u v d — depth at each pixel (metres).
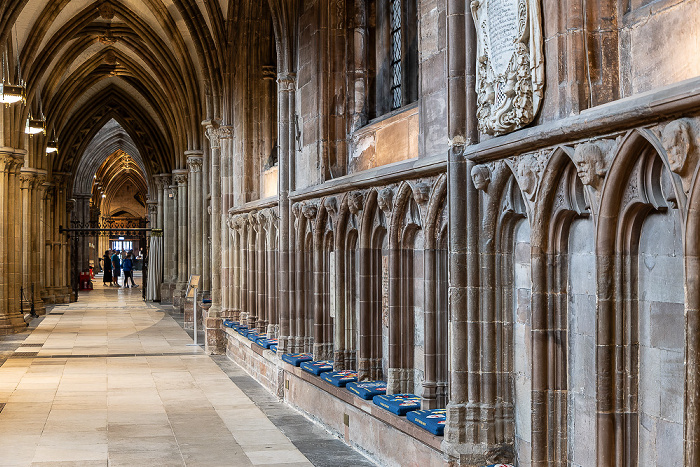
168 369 16.88
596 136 5.42
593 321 5.84
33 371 16.30
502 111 6.44
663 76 5.21
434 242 8.55
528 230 6.84
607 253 5.45
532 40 6.05
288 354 13.22
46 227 37.00
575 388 6.08
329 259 12.23
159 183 42.31
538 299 6.20
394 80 11.37
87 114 39.56
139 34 27.91
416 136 9.47
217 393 14.04
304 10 13.02
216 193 20.59
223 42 19.50
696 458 4.52
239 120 18.50
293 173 13.66
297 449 9.91
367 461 9.29
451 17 7.36
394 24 11.33
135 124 42.34
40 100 28.64
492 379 7.14
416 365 9.48
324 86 12.03
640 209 5.31
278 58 13.88
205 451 9.76
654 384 5.27
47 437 10.43
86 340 22.00
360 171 11.48
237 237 19.22
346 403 10.25
